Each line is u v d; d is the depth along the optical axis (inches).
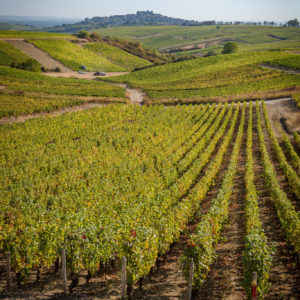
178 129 1574.8
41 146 1254.3
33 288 468.1
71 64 4419.3
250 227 551.8
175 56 6678.2
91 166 1007.6
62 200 722.2
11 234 490.3
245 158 1200.8
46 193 837.8
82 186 824.3
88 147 1221.1
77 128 1558.8
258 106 2118.6
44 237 490.0
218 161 1042.1
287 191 858.1
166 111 2049.7
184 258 433.7
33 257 470.3
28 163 1002.1
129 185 804.6
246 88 2827.3
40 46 4697.3
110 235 494.3
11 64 3671.3
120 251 454.0
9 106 1984.5
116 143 1312.7
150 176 917.2
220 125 1796.3
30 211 657.0
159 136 1432.1
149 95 2933.1
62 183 870.4
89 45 5698.8
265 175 891.4
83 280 491.5
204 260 432.8
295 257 496.1
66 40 5492.1
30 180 863.7
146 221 564.7
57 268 506.9
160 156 1126.4
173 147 1280.8
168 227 530.9
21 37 5032.0
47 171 984.9
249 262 402.3
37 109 1975.9
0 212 669.3
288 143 1256.2
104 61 5059.1
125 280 418.3
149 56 6195.9
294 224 522.9
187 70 4128.9
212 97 2586.1
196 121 1855.3
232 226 650.2
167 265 527.2
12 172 925.8
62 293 452.8
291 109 2015.3
